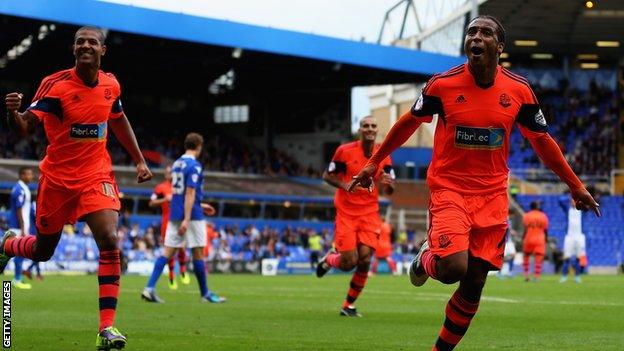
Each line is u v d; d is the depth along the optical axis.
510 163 55.12
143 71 52.47
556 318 12.39
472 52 6.65
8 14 36.34
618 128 58.22
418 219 53.41
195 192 15.00
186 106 57.88
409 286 23.05
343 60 45.97
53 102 7.66
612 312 13.60
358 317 12.12
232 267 38.06
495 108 6.80
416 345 8.63
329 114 55.34
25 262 30.39
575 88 59.38
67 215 7.97
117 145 49.75
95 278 27.17
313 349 8.15
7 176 42.69
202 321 11.19
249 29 42.81
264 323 10.99
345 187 12.08
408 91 62.66
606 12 50.69
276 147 56.72
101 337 7.46
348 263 12.20
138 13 39.38
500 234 6.86
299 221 47.72
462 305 6.73
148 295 15.08
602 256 47.50
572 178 7.11
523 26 53.28
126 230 36.88
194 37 41.12
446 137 6.90
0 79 52.47
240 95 57.72
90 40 7.66
